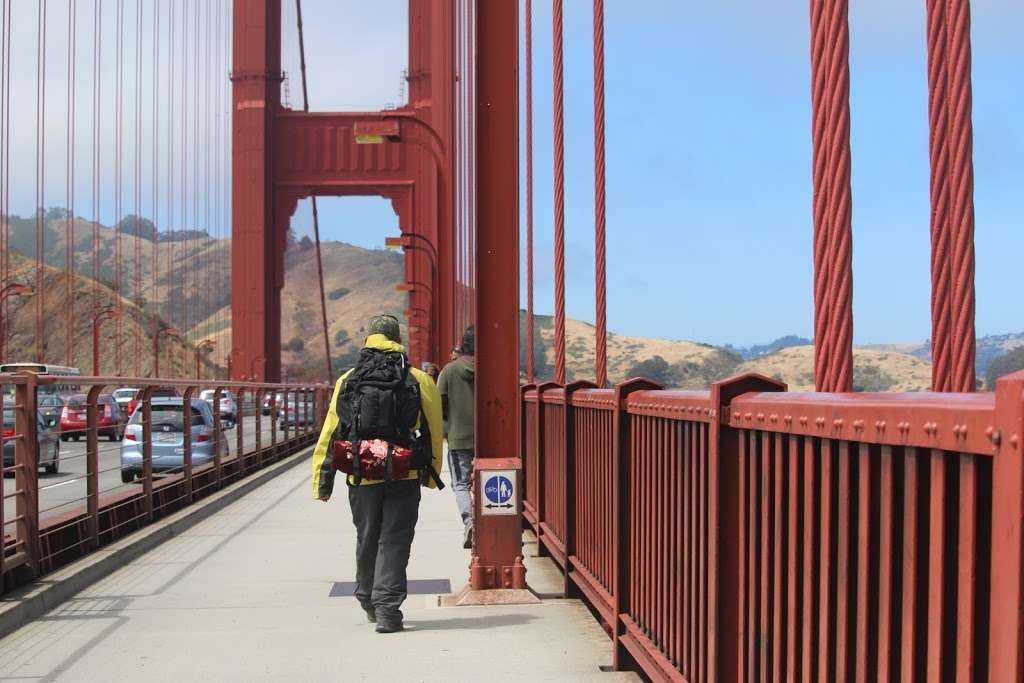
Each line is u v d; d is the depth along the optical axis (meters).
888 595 2.54
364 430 6.70
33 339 105.50
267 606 7.70
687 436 4.57
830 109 3.87
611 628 6.42
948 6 3.62
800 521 3.23
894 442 2.50
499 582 7.93
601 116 10.35
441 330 41.25
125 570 9.31
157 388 11.97
